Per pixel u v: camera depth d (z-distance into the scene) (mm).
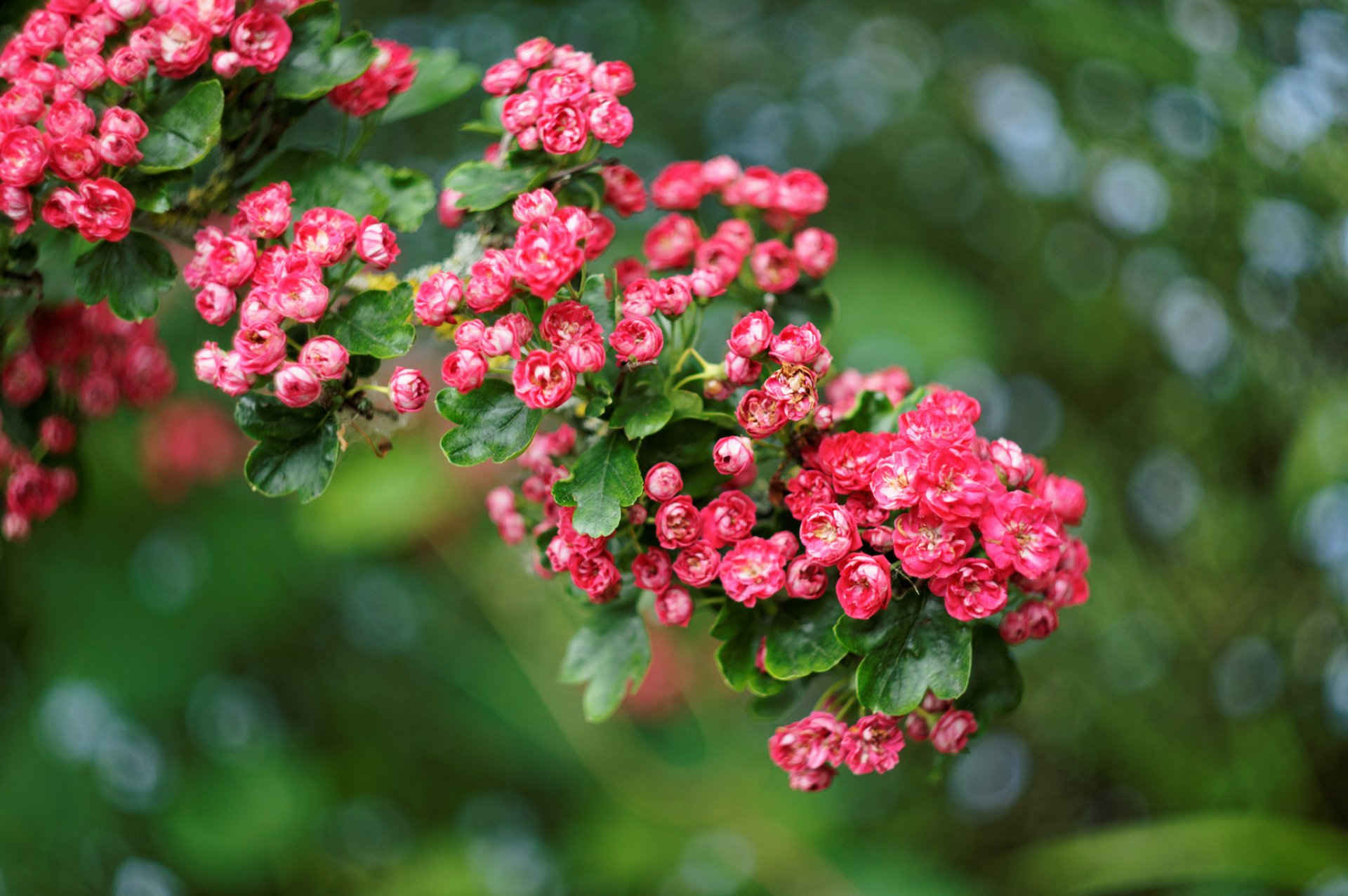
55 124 1184
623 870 3361
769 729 3549
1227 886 2883
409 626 3648
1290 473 2836
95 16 1257
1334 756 2871
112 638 3059
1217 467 3090
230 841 3088
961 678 1075
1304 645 2922
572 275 1155
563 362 1060
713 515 1108
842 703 1226
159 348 1675
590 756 3449
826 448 1111
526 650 3504
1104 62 3018
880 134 3357
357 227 1197
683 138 3262
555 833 3658
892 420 1236
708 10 3340
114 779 3127
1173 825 2871
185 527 3246
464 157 3025
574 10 3203
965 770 3389
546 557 1321
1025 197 3305
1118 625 3143
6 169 1165
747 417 1095
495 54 3111
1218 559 3064
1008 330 3340
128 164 1189
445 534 3322
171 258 1271
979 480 1042
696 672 3396
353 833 3459
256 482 1135
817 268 1398
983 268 3393
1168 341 3164
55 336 1594
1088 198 3201
